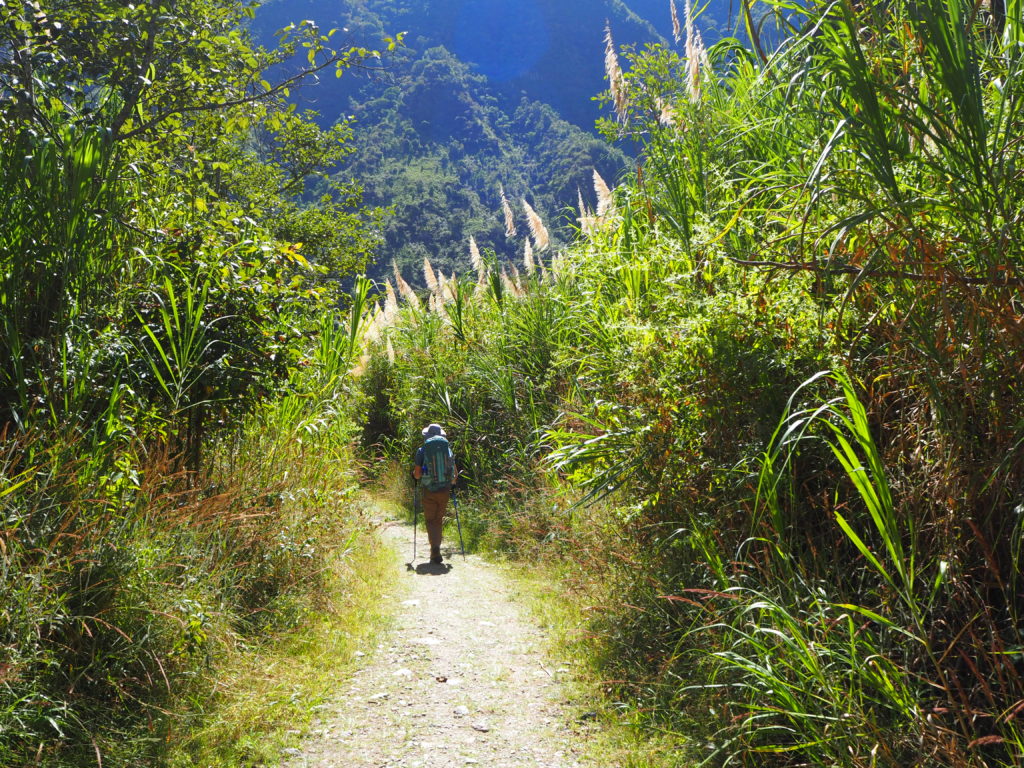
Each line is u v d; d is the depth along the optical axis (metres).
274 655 4.96
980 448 3.17
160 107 6.52
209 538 5.25
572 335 9.33
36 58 5.66
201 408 5.31
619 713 4.20
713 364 4.22
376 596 6.81
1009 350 2.94
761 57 3.79
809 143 4.21
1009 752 2.63
